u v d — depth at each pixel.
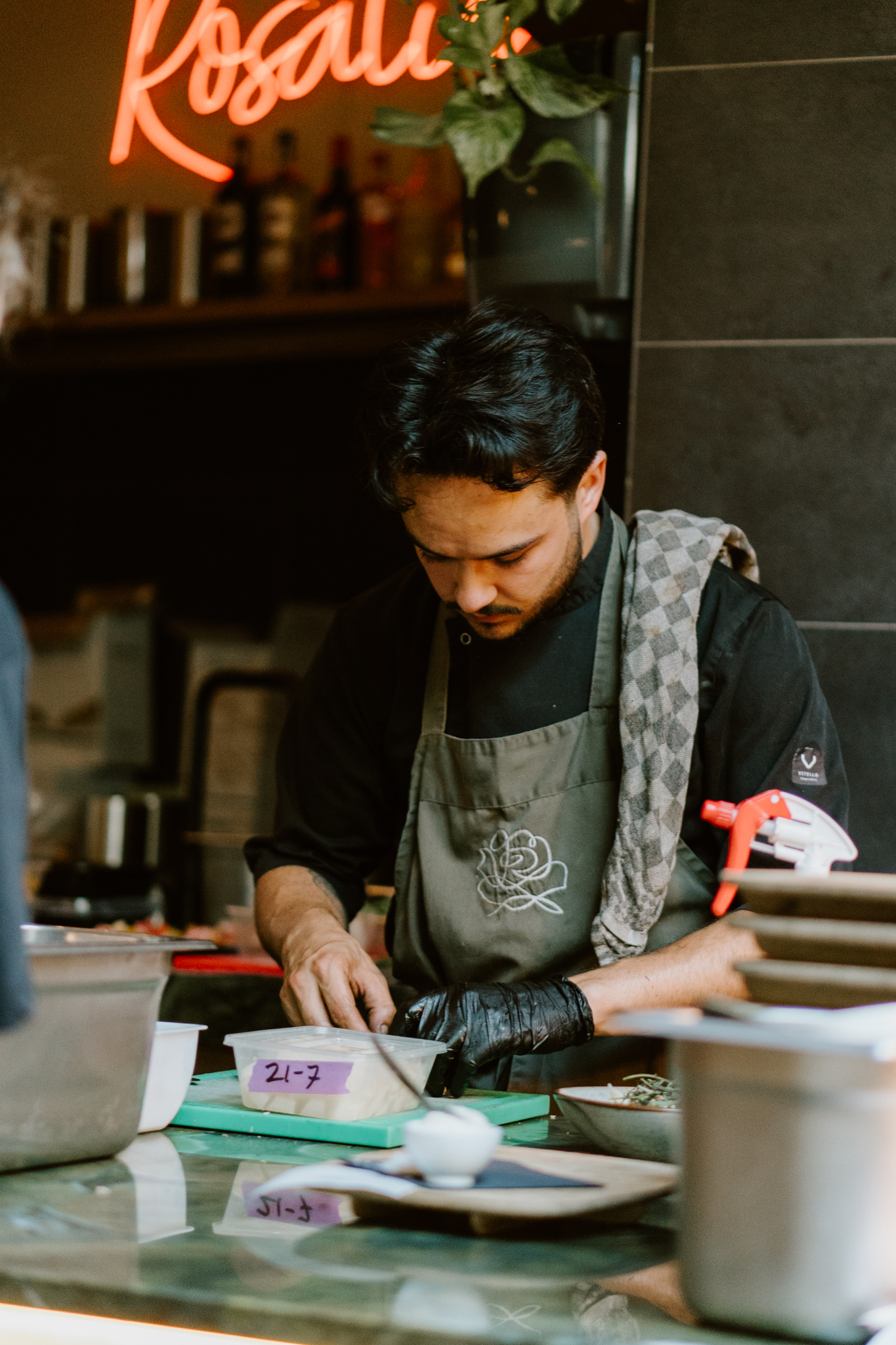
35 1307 0.75
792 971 0.75
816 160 1.96
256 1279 0.76
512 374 1.26
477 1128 0.93
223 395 3.65
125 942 1.06
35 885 3.01
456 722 1.61
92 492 3.78
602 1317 0.72
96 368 3.58
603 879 1.54
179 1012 1.97
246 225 3.21
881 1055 0.65
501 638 1.46
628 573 1.57
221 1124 1.19
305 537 3.58
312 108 3.12
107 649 3.70
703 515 1.99
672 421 2.00
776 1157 0.69
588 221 1.93
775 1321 0.69
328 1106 1.16
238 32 2.87
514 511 1.28
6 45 3.13
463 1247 0.85
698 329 1.99
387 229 3.11
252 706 3.43
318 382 3.56
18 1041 0.98
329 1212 0.92
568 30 2.25
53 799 3.67
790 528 1.96
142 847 3.45
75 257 3.31
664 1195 0.91
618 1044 1.61
